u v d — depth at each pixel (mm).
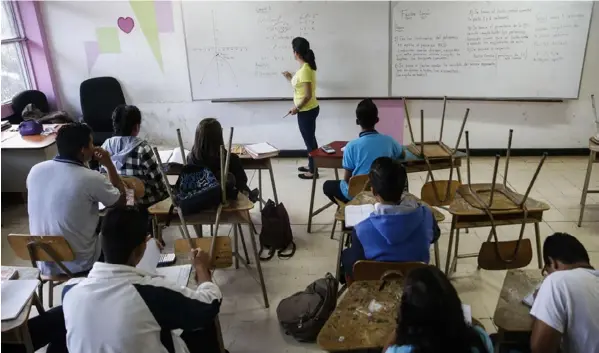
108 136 4859
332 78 5039
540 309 1676
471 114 5094
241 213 2697
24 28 4984
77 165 2432
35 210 2422
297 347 2568
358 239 2156
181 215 2400
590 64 4793
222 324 2760
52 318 1755
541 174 4734
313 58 4410
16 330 1691
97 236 2549
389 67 4957
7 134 4320
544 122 5074
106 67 5176
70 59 5164
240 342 2613
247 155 3566
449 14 4727
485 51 4812
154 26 4996
